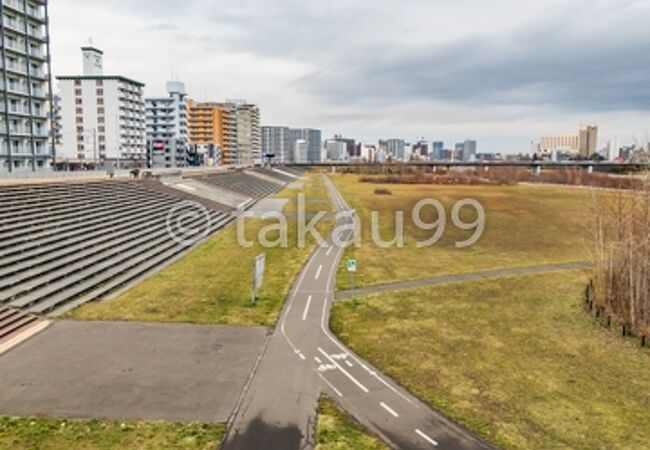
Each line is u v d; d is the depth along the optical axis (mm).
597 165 162625
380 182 147250
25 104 89250
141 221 52375
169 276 37281
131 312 28656
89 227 44219
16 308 27078
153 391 19438
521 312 30750
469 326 27984
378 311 30266
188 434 16562
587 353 24469
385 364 22594
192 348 23797
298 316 28922
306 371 21656
